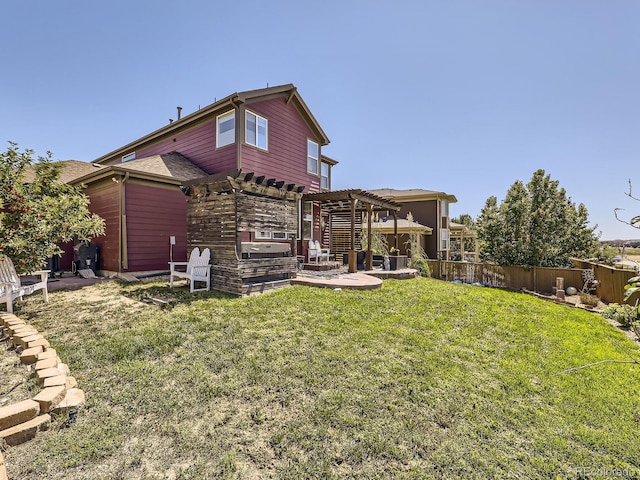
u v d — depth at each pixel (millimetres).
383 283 8023
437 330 4684
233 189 6453
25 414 2162
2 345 3623
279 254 8203
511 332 4938
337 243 15305
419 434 2342
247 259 6457
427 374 3260
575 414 2736
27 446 2053
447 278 13609
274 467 1979
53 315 4738
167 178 8977
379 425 2412
